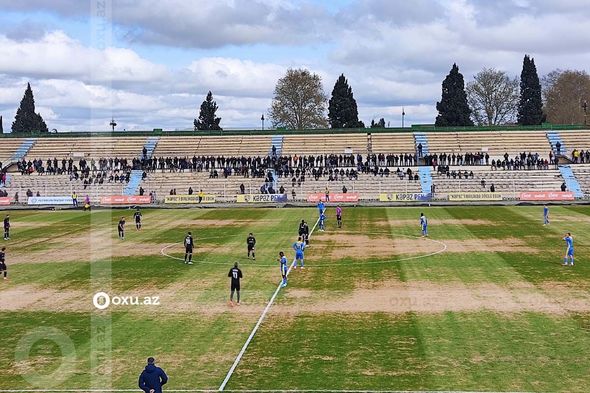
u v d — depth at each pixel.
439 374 32.22
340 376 32.12
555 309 43.22
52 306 46.25
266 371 32.97
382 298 47.03
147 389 28.16
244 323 41.25
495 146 145.25
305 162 137.25
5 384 32.09
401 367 33.19
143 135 155.88
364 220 92.00
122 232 77.94
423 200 115.88
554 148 143.00
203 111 188.00
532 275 53.62
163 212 105.44
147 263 61.50
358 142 150.25
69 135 155.62
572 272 54.53
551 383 31.02
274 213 101.88
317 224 88.31
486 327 39.53
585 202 109.62
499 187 122.50
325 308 44.56
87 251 68.44
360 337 38.03
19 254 67.38
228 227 86.38
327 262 60.81
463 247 67.56
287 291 49.59
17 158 149.38
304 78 195.38
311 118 195.38
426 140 149.12
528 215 94.06
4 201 119.50
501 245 68.38
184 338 38.41
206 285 52.03
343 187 122.00
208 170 134.38
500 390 30.30
